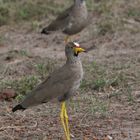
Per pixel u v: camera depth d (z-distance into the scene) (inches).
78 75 486.6
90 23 870.4
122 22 867.4
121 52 751.7
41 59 725.3
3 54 757.9
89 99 580.1
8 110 559.2
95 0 968.9
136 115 535.5
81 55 745.0
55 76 484.7
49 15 924.0
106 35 824.9
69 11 737.6
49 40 823.7
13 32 861.2
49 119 533.6
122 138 482.9
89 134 493.7
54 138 487.5
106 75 650.2
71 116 537.6
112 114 540.4
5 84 625.9
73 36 824.3
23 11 925.8
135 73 657.0
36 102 480.1
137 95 590.9
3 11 917.8
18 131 505.4
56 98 484.4
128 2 950.4
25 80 630.5
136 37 813.2
